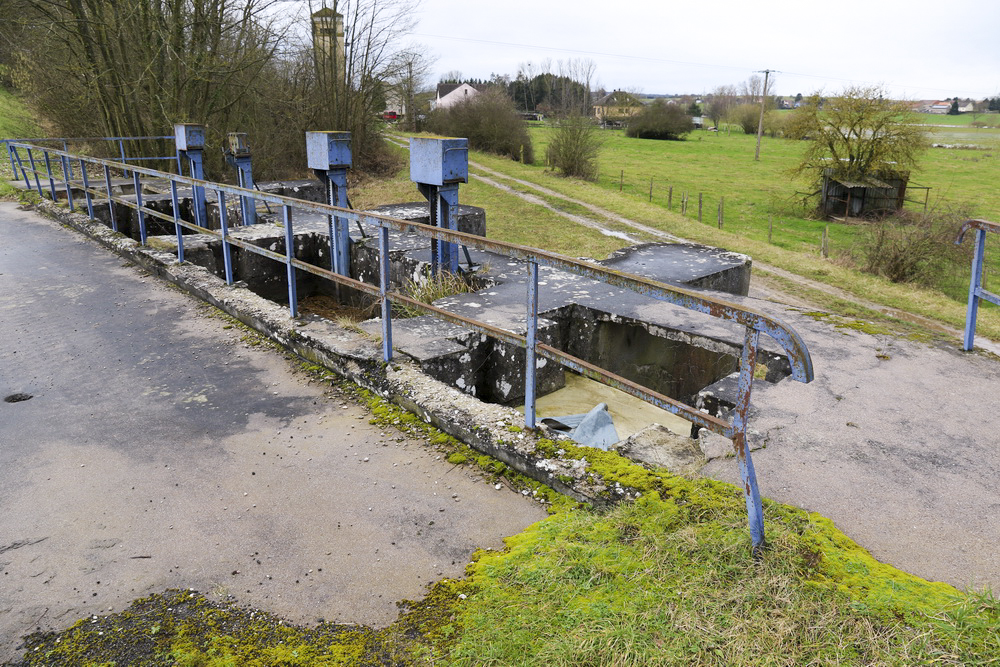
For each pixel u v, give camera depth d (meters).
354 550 2.66
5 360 4.66
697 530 2.49
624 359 6.12
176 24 17.83
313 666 2.10
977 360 4.62
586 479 2.93
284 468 3.28
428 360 4.45
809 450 3.28
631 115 69.31
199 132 9.06
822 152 27.81
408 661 2.11
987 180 41.19
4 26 17.73
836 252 18.78
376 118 30.27
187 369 4.52
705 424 2.42
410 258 7.37
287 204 4.84
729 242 16.95
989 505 2.83
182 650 2.18
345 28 26.17
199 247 7.55
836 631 2.02
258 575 2.53
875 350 4.80
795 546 2.38
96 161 8.19
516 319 5.50
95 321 5.44
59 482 3.16
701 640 2.02
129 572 2.55
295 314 5.12
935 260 14.91
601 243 16.31
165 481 3.17
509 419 3.47
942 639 1.97
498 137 38.31
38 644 2.21
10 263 7.23
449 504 2.97
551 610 2.21
